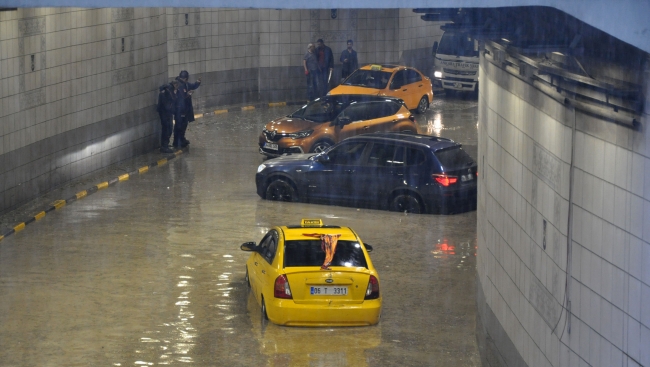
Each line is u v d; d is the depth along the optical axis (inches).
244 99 2409.0
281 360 789.9
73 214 1327.5
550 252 574.6
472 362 796.6
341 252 877.2
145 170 1642.5
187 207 1379.2
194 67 2273.6
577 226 522.0
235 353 804.0
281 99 2456.9
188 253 1131.3
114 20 1617.9
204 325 876.6
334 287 852.6
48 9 1393.9
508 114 699.4
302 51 2453.2
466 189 1365.7
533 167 616.4
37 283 1004.6
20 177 1336.1
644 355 435.2
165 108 1752.0
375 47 2522.1
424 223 1306.6
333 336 848.3
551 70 548.1
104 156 1610.5
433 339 848.3
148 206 1381.6
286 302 848.9
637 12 437.4
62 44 1446.9
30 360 784.9
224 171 1647.4
